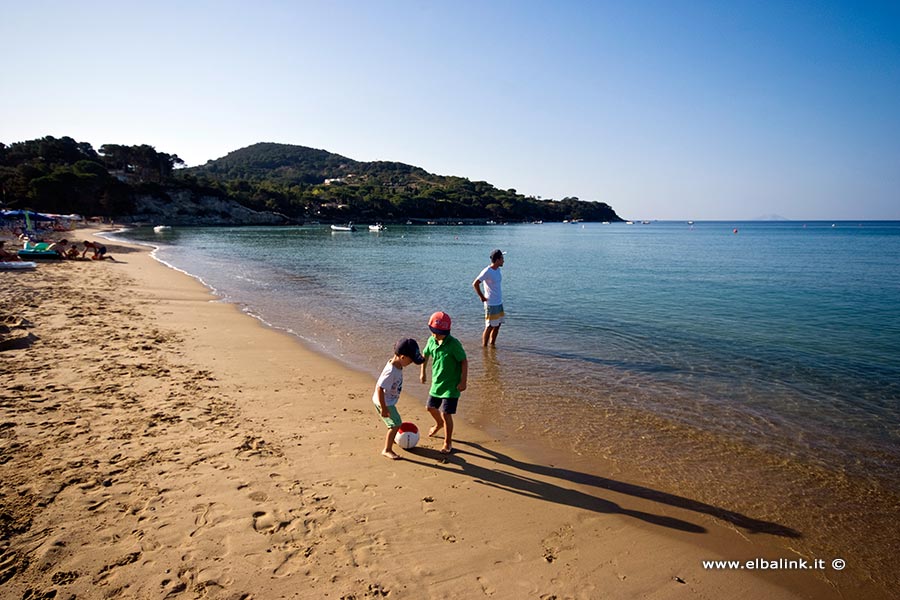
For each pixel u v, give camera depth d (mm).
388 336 11891
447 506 4590
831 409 7410
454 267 30406
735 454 5957
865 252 49281
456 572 3666
